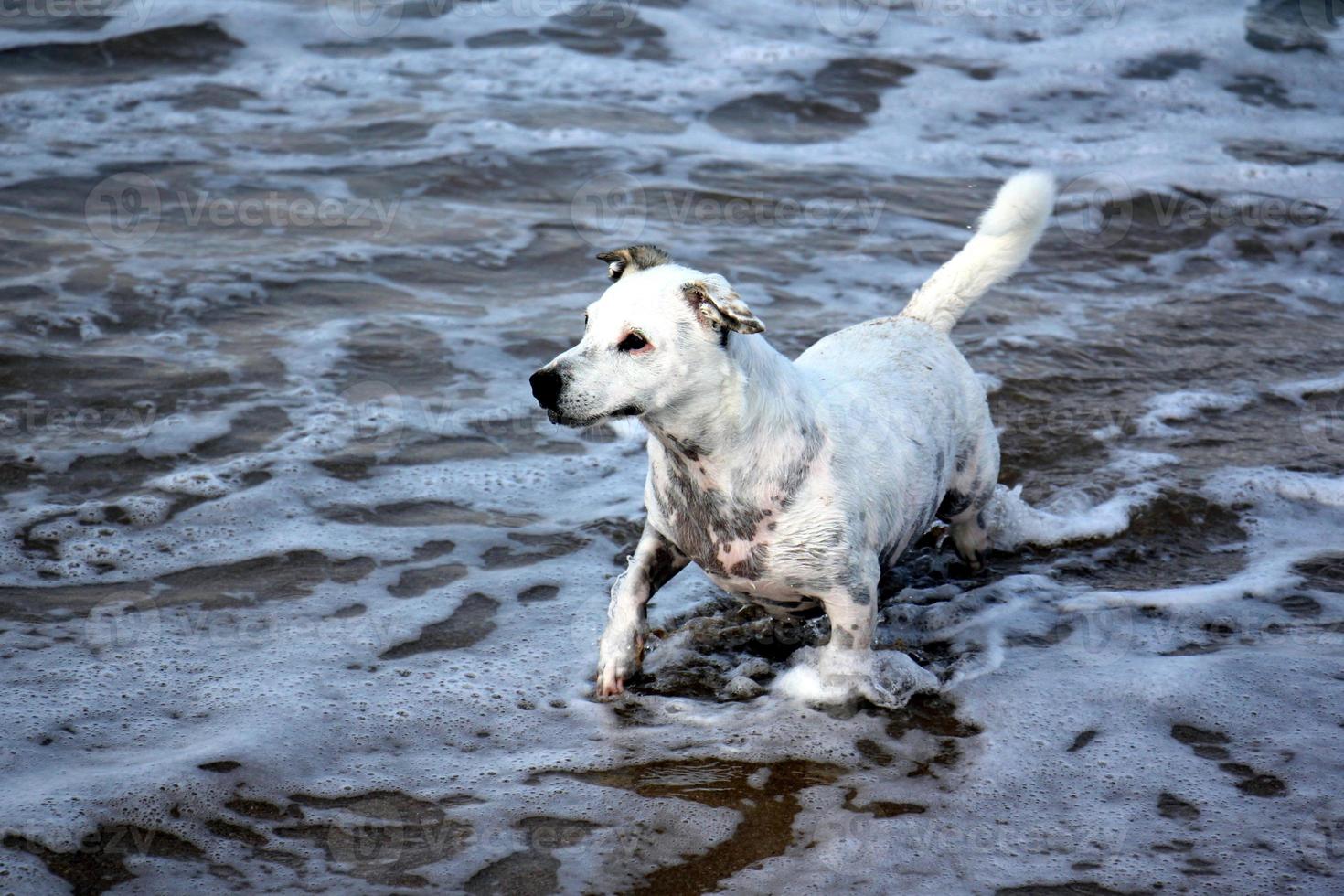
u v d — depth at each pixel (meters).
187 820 4.17
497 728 4.78
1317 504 6.80
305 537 6.21
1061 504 6.71
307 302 8.97
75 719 4.71
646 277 4.54
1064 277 10.17
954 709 4.95
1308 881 3.92
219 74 13.24
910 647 5.44
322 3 14.94
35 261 9.20
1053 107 13.72
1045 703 4.97
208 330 8.46
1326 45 15.08
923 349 5.59
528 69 13.81
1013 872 3.98
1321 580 6.01
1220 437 7.56
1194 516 6.66
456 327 8.71
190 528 6.21
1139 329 9.15
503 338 8.56
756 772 4.53
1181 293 9.94
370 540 6.22
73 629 5.33
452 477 6.89
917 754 4.65
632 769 4.54
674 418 4.51
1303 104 14.02
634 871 3.99
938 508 5.79
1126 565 6.26
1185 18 15.60
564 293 9.34
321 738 4.66
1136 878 3.95
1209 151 12.78
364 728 4.74
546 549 6.23
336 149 11.77
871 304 9.33
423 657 5.25
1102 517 6.57
